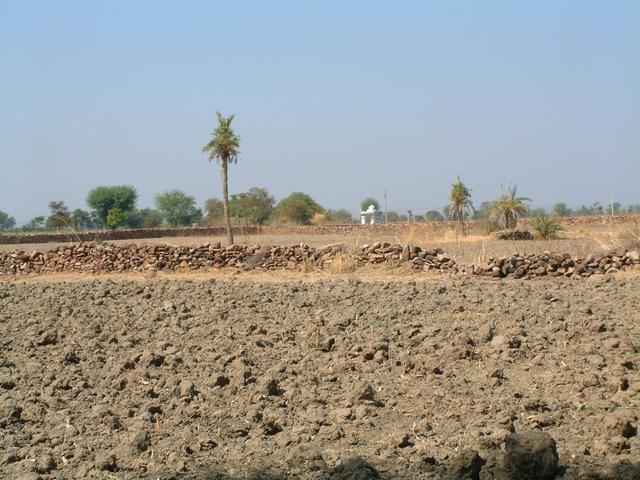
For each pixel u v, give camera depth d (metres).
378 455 7.34
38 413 8.97
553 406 8.62
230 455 7.51
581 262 20.98
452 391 9.30
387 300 16.38
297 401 9.10
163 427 8.38
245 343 12.46
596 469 6.77
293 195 80.75
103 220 87.06
